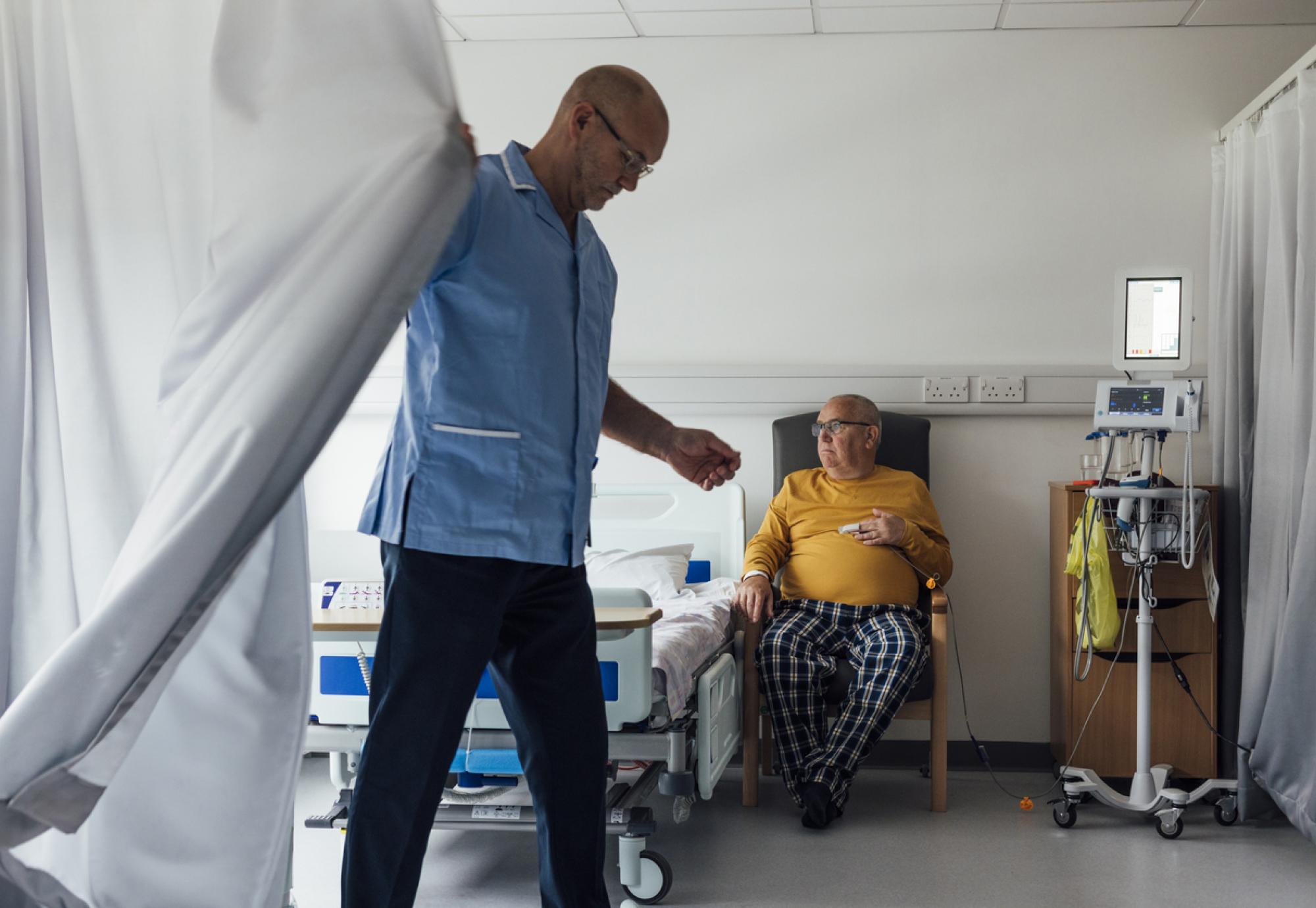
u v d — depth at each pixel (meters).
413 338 1.67
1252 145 3.43
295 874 2.76
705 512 3.93
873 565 3.43
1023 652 3.87
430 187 0.98
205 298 1.08
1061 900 2.59
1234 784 3.18
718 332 4.02
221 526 0.96
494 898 2.60
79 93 1.40
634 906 2.55
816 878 2.74
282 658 1.30
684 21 3.86
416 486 1.59
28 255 1.38
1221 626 3.43
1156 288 3.23
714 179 4.02
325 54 1.06
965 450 3.91
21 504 1.38
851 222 3.96
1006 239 3.90
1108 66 3.85
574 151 1.70
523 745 1.82
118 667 0.95
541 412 1.65
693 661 2.71
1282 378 3.08
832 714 3.68
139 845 1.25
